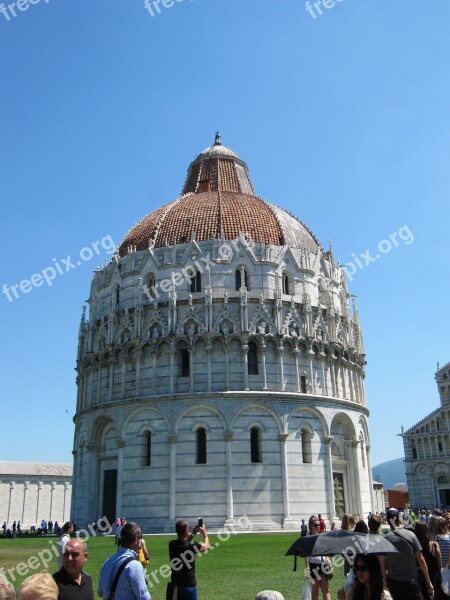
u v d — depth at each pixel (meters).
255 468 66.00
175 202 85.81
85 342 80.75
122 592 12.42
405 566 16.05
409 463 142.62
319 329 75.00
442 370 143.62
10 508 133.12
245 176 98.62
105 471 72.00
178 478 65.88
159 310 72.94
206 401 67.12
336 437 73.56
